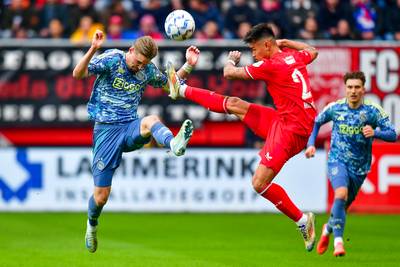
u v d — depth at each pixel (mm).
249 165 56562
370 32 61688
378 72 55344
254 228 50156
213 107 36031
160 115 55750
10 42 55000
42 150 56000
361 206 56281
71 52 55281
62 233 47750
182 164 56469
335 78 55250
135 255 40250
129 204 56531
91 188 56406
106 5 61969
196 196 56594
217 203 56656
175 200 56562
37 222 51875
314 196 56312
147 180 56438
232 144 56469
